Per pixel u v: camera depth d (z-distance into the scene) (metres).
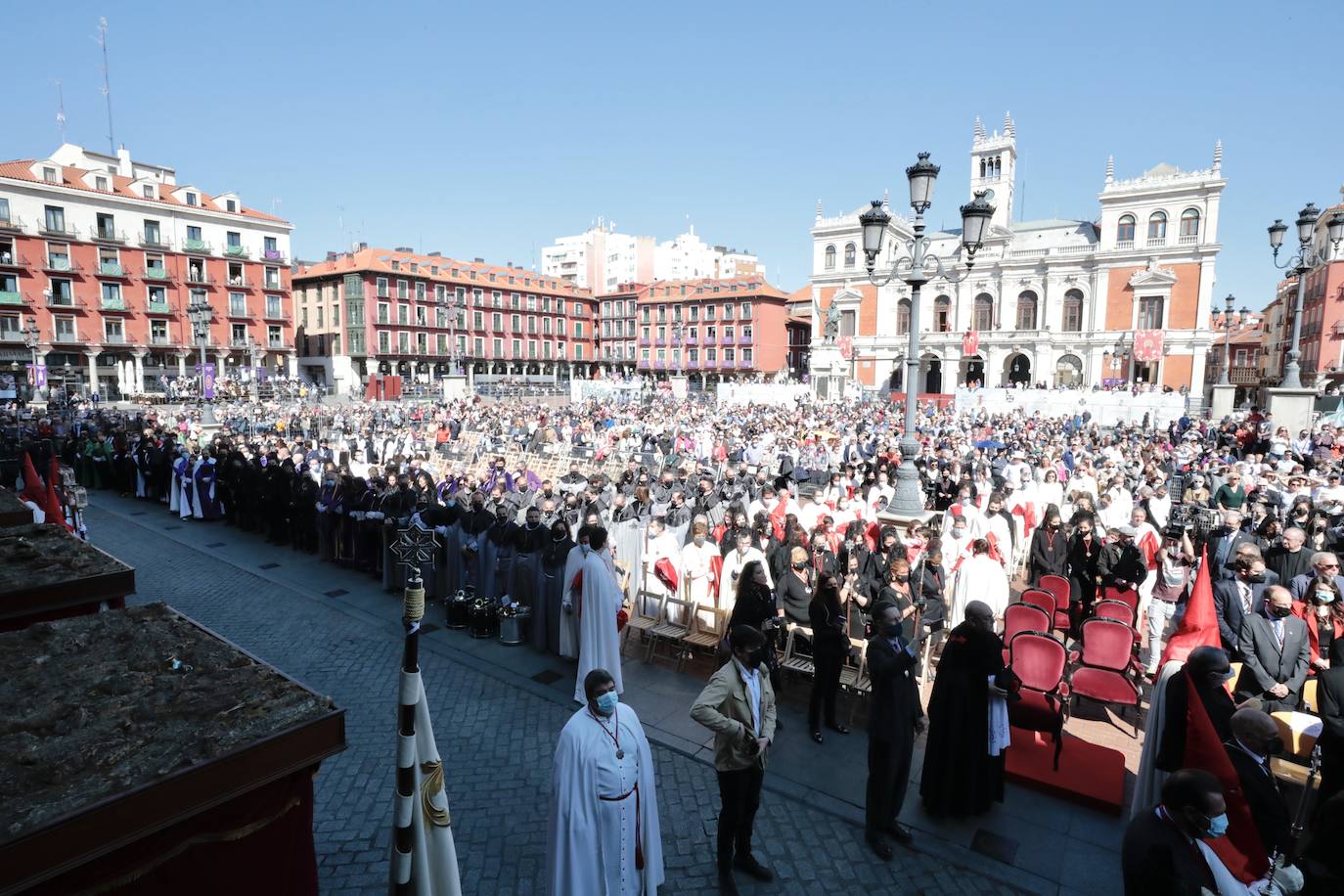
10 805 2.17
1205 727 4.09
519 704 7.35
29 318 50.00
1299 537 7.97
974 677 5.46
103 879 2.33
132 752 2.51
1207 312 51.47
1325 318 43.47
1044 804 5.74
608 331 90.75
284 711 2.85
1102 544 8.97
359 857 5.08
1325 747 4.68
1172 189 52.19
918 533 9.84
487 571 9.52
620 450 23.33
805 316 87.31
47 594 4.11
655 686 7.86
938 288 62.84
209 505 15.62
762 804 5.70
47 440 21.17
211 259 59.38
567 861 3.98
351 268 70.50
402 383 64.31
